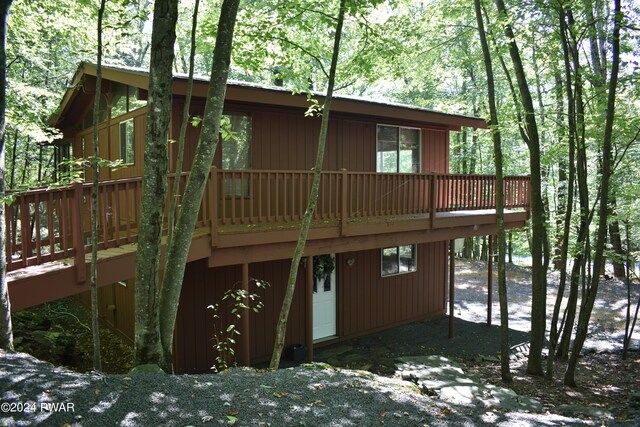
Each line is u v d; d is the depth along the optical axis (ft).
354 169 34.86
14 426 9.45
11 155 48.24
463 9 30.81
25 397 10.59
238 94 25.29
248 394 12.75
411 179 31.53
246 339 23.57
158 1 13.73
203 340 27.73
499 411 15.01
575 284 29.86
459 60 49.85
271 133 30.25
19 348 21.91
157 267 14.43
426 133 40.75
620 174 32.68
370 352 31.91
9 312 13.88
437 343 34.30
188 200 15.38
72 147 47.01
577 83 25.82
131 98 30.07
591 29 25.75
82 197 16.20
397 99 77.25
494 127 25.41
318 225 26.55
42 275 14.96
